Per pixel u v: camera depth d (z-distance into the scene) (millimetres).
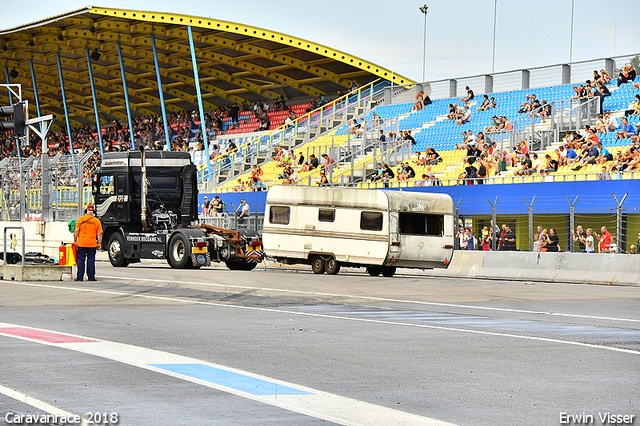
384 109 79812
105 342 18094
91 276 36969
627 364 16094
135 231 50406
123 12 84312
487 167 57281
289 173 72438
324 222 46125
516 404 12375
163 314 24344
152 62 107375
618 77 62031
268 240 48312
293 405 12055
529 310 26812
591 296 32344
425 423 11102
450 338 19719
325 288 34625
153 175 49719
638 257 40312
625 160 49594
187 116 117125
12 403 11867
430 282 39781
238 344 18234
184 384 13508
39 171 54000
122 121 137500
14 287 33062
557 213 48969
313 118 86375
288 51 91250
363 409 11875
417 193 44781
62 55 111125
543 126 62531
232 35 89000
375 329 21359
